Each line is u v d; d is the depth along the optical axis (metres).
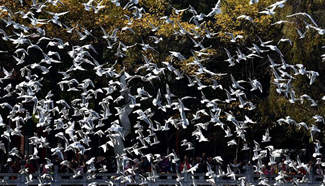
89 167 31.72
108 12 38.19
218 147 43.88
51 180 31.53
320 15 34.16
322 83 34.44
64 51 37.84
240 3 38.09
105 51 37.97
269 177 33.00
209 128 42.16
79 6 37.31
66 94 38.38
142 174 32.41
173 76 37.78
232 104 38.00
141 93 26.69
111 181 30.11
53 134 41.25
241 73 39.38
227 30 37.44
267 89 39.56
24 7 37.19
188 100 39.97
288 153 40.47
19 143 43.03
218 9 21.69
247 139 40.66
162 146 45.00
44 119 27.86
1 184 31.20
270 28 37.44
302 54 34.38
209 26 38.84
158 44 37.56
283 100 35.03
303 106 34.62
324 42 33.88
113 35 29.50
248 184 30.69
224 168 35.38
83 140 28.22
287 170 33.56
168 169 34.03
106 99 28.92
